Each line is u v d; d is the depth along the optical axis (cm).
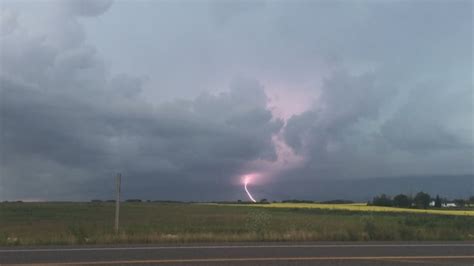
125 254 1642
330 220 4947
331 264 1429
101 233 2333
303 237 2362
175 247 1894
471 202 11606
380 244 2105
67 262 1441
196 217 6259
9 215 7000
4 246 1973
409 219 4606
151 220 5412
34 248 1859
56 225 4659
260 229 2756
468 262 1498
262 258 1541
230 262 1448
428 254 1708
